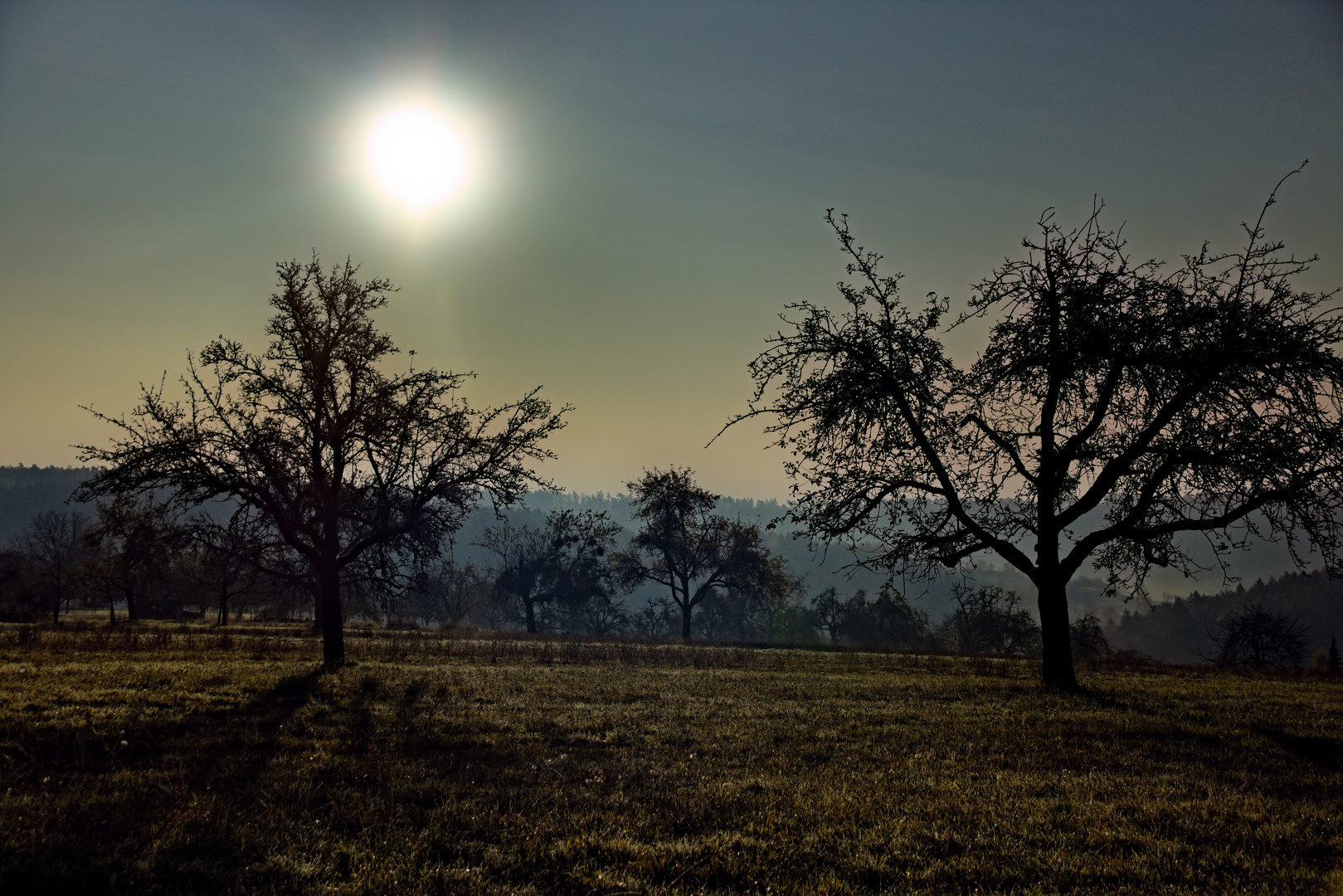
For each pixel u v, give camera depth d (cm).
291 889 529
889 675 2189
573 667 2228
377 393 2241
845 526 1967
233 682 1605
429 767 897
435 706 1379
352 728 1130
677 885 561
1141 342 1723
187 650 2394
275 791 765
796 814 735
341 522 2372
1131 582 1941
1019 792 841
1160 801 799
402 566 2391
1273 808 788
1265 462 1580
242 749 972
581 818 698
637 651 2820
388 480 2233
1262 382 1620
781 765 968
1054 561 1902
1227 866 623
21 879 516
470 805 732
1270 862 630
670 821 704
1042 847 663
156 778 809
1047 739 1175
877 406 1903
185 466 2003
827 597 9750
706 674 2069
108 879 531
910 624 9144
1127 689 1870
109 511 2134
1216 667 3058
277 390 2156
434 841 634
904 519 1977
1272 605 16750
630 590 6994
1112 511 1948
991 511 1969
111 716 1161
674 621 11012
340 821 679
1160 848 656
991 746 1120
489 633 4691
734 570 6462
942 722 1314
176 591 7319
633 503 6544
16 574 8450
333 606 2167
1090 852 649
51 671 1652
